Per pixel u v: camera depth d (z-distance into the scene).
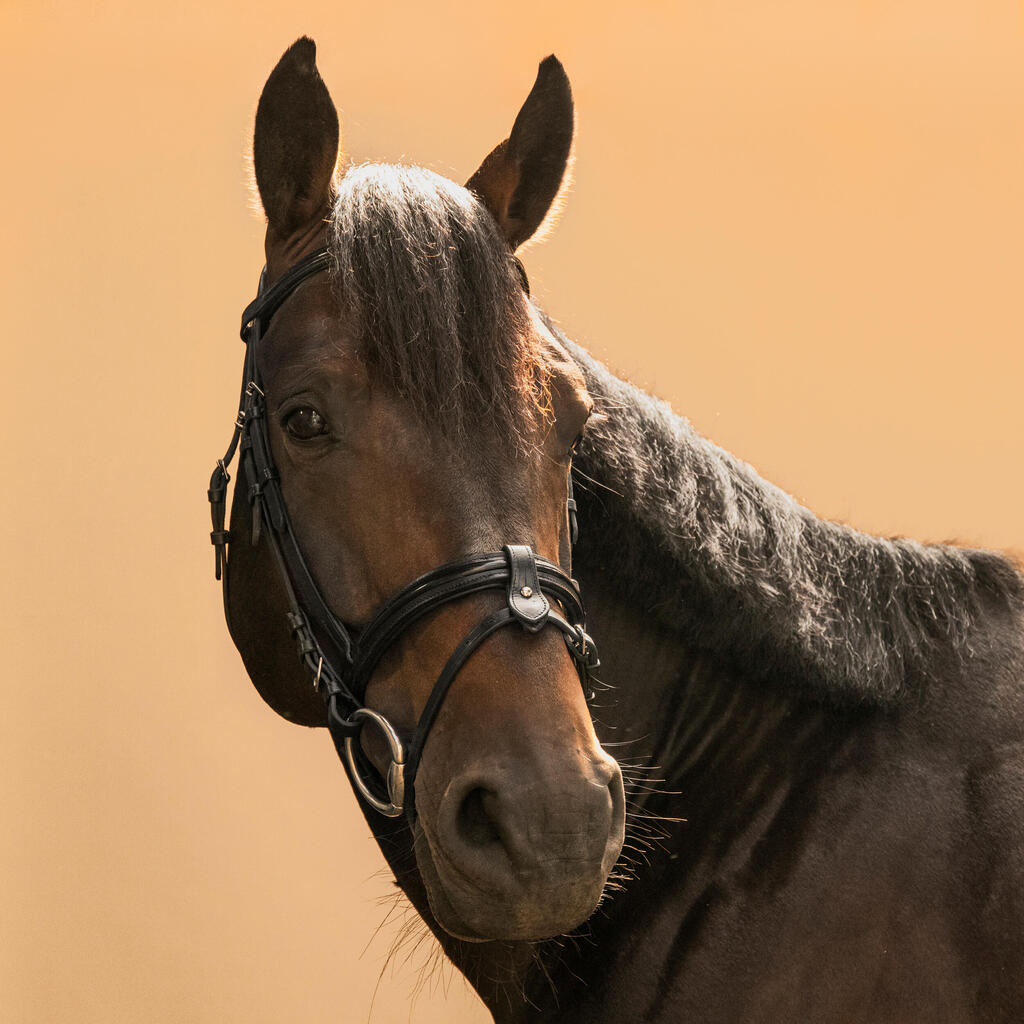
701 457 2.59
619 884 2.45
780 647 2.45
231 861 7.52
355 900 7.50
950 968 2.29
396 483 2.05
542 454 2.13
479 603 2.00
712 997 2.38
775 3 8.38
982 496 7.81
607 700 2.56
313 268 2.27
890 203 8.19
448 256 2.09
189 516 7.87
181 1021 7.27
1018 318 8.02
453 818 1.89
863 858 2.38
